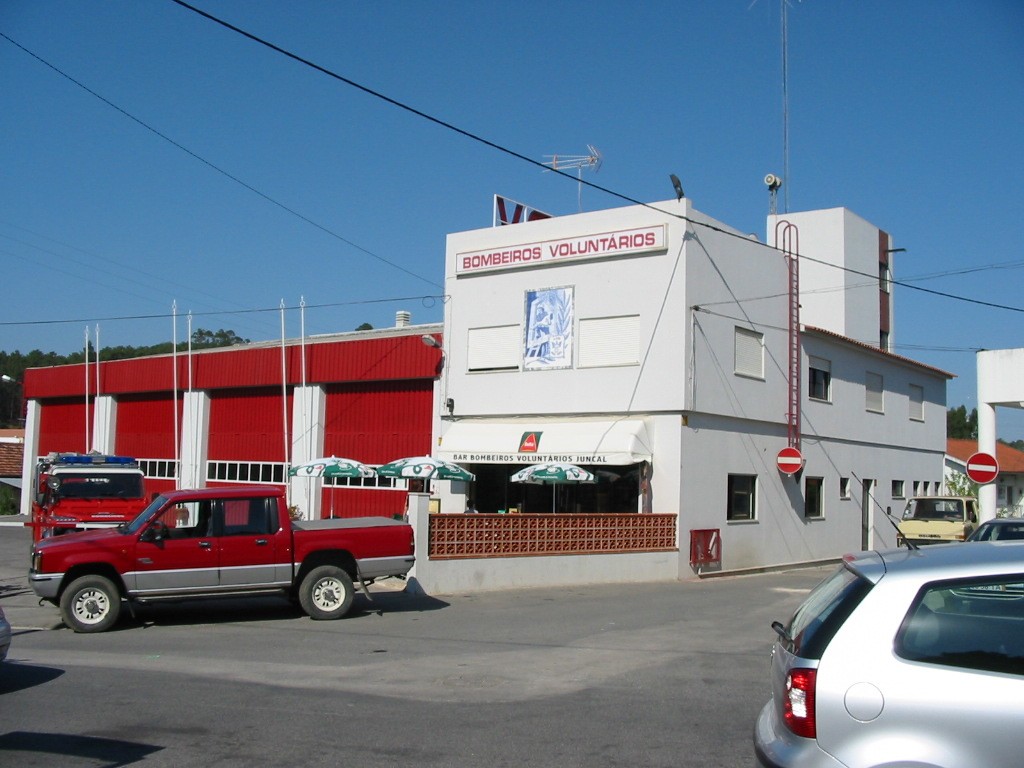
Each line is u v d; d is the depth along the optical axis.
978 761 4.17
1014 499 54.31
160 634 12.56
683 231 21.89
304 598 13.75
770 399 25.05
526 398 23.95
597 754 6.74
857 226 35.97
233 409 31.77
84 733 7.34
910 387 33.97
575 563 19.14
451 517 17.42
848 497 28.98
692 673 9.86
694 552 21.61
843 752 4.34
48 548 12.77
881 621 4.52
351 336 32.59
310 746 6.96
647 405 22.05
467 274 25.31
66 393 38.06
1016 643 4.36
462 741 7.10
